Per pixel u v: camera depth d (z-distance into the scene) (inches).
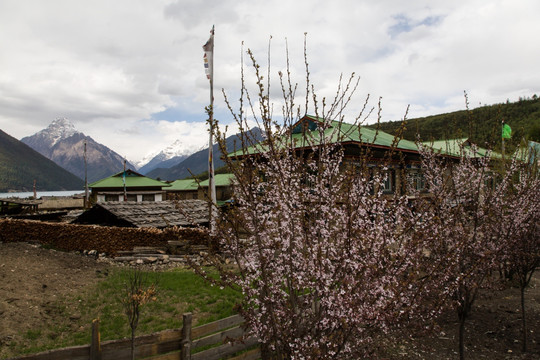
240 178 165.0
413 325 235.3
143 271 573.6
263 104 163.8
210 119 159.8
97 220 889.5
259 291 174.9
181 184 2239.2
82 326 361.7
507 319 384.2
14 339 318.0
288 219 173.6
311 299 180.5
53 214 1315.2
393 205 200.8
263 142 168.9
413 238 196.4
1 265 502.0
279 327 171.6
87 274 533.3
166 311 394.6
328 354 170.2
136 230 714.2
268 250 178.9
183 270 571.2
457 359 300.0
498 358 302.0
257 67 163.0
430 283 226.5
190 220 201.2
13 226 824.9
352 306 165.2
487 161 295.9
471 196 293.9
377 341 326.6
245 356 262.5
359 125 190.4
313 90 184.4
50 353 198.4
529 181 332.8
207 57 753.6
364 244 177.2
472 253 272.2
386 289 172.4
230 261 529.7
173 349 233.0
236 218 174.6
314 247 171.3
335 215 183.3
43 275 492.4
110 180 1873.8
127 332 343.3
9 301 383.9
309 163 196.7
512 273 478.3
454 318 391.2
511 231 309.1
